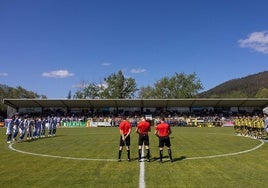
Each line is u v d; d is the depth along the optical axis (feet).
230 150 66.13
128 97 365.61
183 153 61.57
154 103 212.84
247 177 39.04
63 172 42.70
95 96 360.89
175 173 41.63
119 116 213.25
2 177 39.55
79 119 205.57
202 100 205.87
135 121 195.93
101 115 218.38
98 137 104.17
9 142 86.74
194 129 159.22
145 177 39.14
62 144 80.53
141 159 53.98
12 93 357.61
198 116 216.13
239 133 119.55
